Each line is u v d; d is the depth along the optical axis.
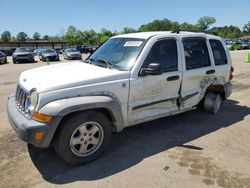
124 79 4.18
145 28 96.88
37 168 3.83
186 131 5.25
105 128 4.03
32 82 3.88
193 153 4.34
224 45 6.17
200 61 5.46
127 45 4.75
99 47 5.43
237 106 7.08
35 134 3.47
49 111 3.48
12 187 3.40
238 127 5.52
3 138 4.80
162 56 4.72
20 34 109.12
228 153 4.36
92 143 4.00
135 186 3.43
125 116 4.34
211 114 6.25
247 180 3.60
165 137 4.95
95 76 3.97
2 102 7.44
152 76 4.50
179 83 5.00
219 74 5.88
